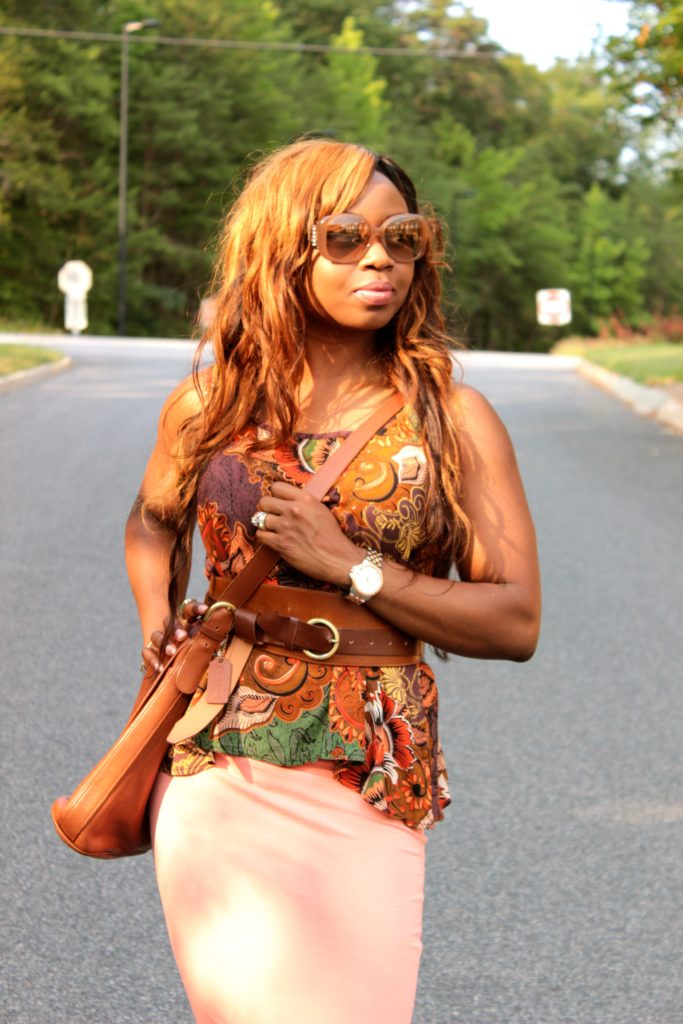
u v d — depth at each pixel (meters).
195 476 3.04
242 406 2.93
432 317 2.99
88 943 4.79
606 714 7.43
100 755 6.50
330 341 2.95
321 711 2.79
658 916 5.09
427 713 2.91
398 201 2.89
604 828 5.86
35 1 65.62
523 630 2.85
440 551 2.88
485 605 2.80
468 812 6.03
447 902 5.18
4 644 8.34
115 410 21.77
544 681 8.05
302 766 2.78
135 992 4.47
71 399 23.61
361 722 2.80
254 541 2.87
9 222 63.19
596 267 112.56
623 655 8.62
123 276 61.91
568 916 5.09
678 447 19.98
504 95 115.94
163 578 3.24
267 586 2.84
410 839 2.80
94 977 4.56
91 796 2.87
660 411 24.70
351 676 2.81
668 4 20.06
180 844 2.80
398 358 2.91
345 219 2.80
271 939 2.72
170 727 2.86
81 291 49.12
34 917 4.96
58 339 44.50
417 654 2.93
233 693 2.83
